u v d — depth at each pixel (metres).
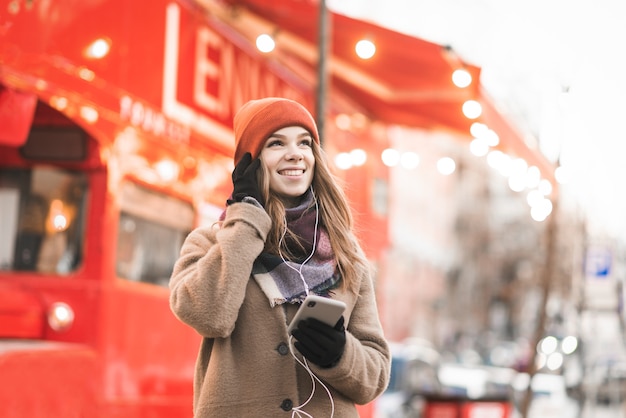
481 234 55.41
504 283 53.38
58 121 7.88
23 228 7.94
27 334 7.61
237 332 3.74
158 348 8.69
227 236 3.70
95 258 7.88
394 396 18.56
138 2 8.33
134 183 8.30
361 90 12.83
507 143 12.26
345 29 10.50
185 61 9.12
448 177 49.66
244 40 10.47
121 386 8.09
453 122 13.61
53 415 7.23
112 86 7.97
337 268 3.90
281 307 3.75
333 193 4.00
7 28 6.87
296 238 3.84
